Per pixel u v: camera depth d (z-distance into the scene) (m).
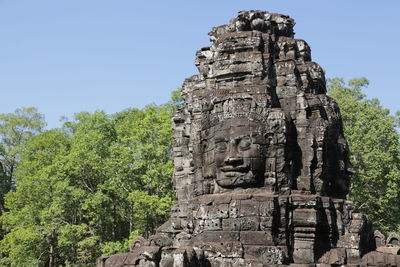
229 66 14.09
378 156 29.72
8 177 47.16
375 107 34.78
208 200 12.81
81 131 33.72
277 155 12.93
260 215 12.10
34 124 48.22
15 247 29.80
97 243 29.44
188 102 16.25
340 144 14.96
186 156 15.42
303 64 15.09
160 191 30.38
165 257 10.95
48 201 31.02
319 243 13.02
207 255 11.50
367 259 13.00
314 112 14.17
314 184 13.59
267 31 15.18
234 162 12.73
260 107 13.13
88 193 29.48
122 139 31.92
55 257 33.97
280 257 11.56
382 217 30.81
